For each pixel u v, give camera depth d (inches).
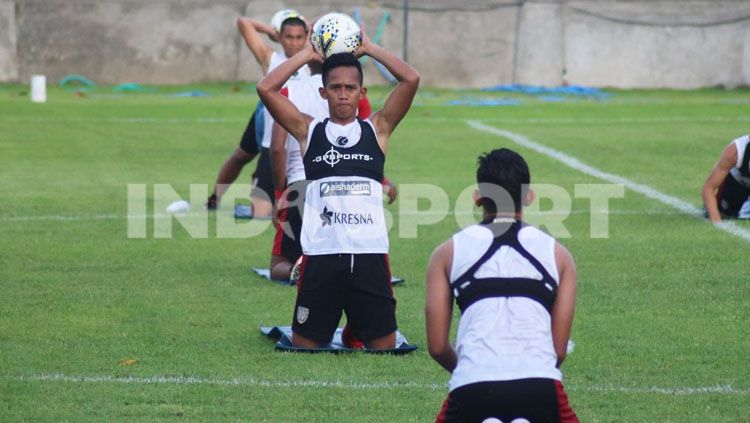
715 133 2854.3
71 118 3110.2
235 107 3454.7
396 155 2471.7
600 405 895.1
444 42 4119.1
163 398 906.1
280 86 1016.9
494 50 4138.8
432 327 690.2
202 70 4097.0
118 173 2206.0
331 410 880.3
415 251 1515.7
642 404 897.5
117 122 3036.4
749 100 3777.1
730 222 1690.5
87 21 4028.1
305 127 1028.5
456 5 4109.3
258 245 1565.0
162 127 2950.3
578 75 4165.8
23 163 2319.1
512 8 4131.4
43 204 1856.5
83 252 1492.4
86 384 940.0
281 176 1310.3
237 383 946.1
